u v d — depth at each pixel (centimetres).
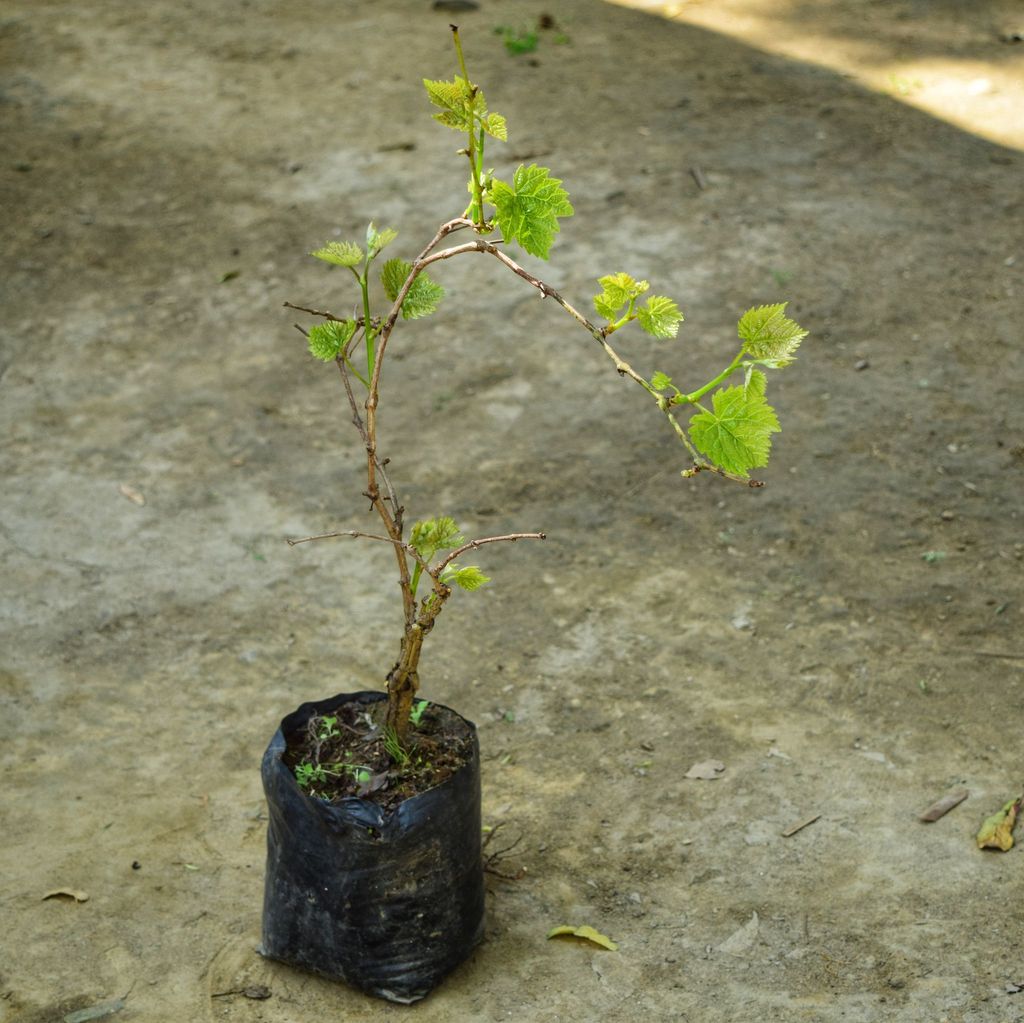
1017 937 212
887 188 395
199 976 210
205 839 224
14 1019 206
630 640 248
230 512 270
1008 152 419
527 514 269
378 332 200
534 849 223
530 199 186
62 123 442
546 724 238
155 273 357
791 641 247
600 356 318
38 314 338
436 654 247
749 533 264
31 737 236
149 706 240
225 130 439
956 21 533
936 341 320
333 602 255
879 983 209
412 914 205
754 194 390
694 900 217
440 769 206
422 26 533
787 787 229
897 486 271
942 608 251
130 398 305
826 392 300
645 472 277
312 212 386
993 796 227
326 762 206
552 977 210
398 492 273
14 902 217
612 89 468
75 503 271
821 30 527
